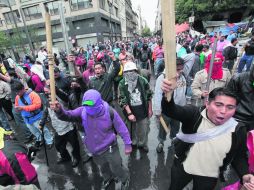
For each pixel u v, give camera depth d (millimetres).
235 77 2787
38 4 34156
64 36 3834
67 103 3619
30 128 4449
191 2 26672
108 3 41094
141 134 3977
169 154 4027
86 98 2363
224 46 8781
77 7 34000
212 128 1653
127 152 2797
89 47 20344
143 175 3549
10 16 36344
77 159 3936
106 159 2842
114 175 3201
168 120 3707
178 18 30469
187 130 1762
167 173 3547
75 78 3779
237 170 1737
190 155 1803
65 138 3789
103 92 3947
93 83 3980
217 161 1713
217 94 1534
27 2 34531
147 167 3725
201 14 27453
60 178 3688
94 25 34438
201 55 6359
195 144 1742
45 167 4020
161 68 4707
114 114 2596
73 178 3654
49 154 4457
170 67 1320
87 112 2430
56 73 3861
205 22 24188
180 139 1859
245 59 5430
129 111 3635
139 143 4125
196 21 30203
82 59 11508
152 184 3348
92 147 2719
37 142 4648
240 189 1682
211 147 1677
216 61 3424
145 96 3621
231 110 1536
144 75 4777
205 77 3594
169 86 1366
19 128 5984
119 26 53906
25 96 4098
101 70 3955
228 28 17812
